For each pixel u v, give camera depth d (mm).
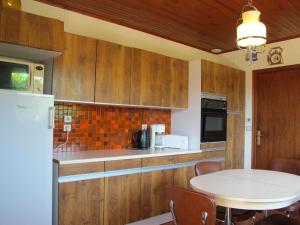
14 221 2125
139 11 3076
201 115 3717
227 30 3629
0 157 2072
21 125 2166
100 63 2928
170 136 3799
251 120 4426
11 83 2244
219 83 4023
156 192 3127
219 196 1859
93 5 2947
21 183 2158
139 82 3262
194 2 2801
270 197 1802
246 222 3158
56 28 2432
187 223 1792
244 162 4488
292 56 3941
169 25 3502
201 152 3682
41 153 2256
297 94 3943
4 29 2174
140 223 2973
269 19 3188
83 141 3189
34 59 2740
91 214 2578
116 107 3486
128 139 3600
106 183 2695
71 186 2453
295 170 2949
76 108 3133
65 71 2689
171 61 3643
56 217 2395
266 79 4289
